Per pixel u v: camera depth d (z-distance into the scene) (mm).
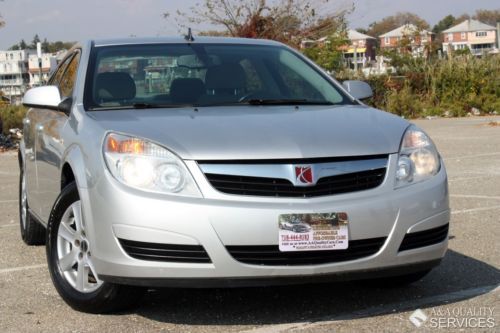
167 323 4598
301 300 5027
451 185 10125
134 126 4719
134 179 4410
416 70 28953
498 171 11328
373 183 4539
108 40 6121
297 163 4398
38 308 5020
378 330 4379
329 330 4395
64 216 5023
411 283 5266
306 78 5992
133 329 4500
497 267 5770
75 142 4996
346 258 4410
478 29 108188
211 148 4402
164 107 5320
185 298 5102
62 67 6848
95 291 4719
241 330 4438
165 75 5672
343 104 5695
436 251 4684
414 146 4762
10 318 4820
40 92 5570
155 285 4355
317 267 4336
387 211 4465
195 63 5832
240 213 4258
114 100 5410
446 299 4980
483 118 24562
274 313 4754
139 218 4305
